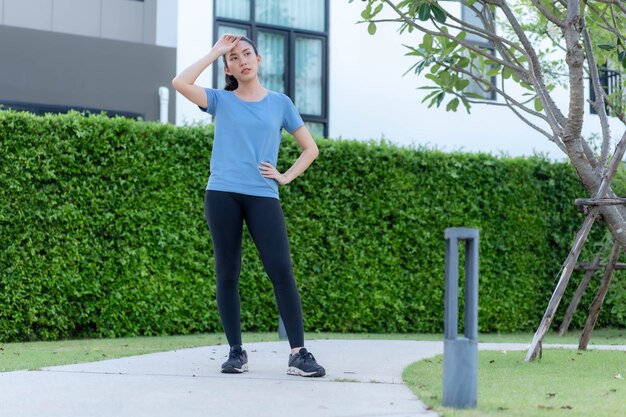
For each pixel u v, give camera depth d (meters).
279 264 4.05
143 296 7.46
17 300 7.00
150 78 9.67
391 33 11.28
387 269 8.43
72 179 7.16
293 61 10.77
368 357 5.11
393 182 8.43
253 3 10.55
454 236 3.06
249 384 3.74
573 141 5.14
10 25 9.47
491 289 8.82
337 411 3.05
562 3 5.54
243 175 4.06
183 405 3.18
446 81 5.90
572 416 2.97
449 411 3.00
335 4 11.03
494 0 5.47
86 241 7.21
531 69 5.48
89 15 10.23
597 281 9.26
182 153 7.60
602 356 5.28
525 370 4.48
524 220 8.97
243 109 4.11
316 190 8.11
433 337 7.84
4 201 6.90
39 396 3.39
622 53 5.39
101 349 5.84
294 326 4.08
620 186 9.05
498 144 11.87
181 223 7.60
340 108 10.94
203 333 7.84
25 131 6.98
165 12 10.13
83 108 9.27
